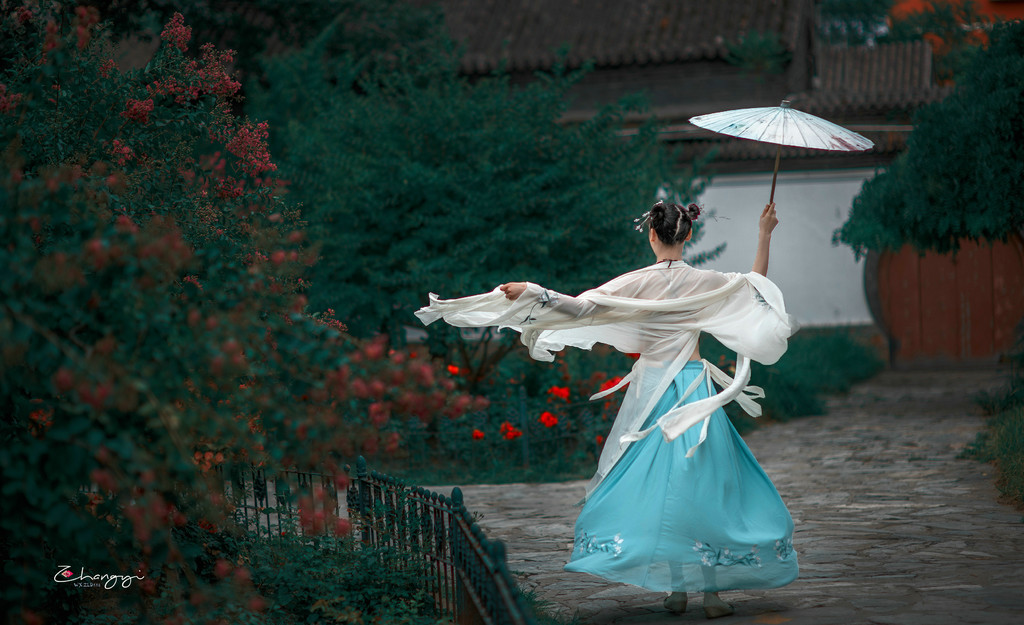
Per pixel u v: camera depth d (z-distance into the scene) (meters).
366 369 4.05
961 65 13.93
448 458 12.29
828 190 22.09
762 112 5.55
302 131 13.28
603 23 23.47
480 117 12.95
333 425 4.11
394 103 13.59
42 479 3.93
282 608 5.53
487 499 10.03
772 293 5.37
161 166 6.39
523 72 22.53
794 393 16.45
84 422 3.66
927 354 22.61
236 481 5.73
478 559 4.39
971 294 22.39
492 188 12.40
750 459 5.42
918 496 9.19
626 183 13.20
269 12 17.09
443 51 14.22
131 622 5.20
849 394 18.86
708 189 22.45
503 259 12.73
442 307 5.38
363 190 12.45
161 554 4.02
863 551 6.99
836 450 12.43
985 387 18.64
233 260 5.89
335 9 17.38
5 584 4.18
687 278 5.46
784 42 21.56
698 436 5.16
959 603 5.25
